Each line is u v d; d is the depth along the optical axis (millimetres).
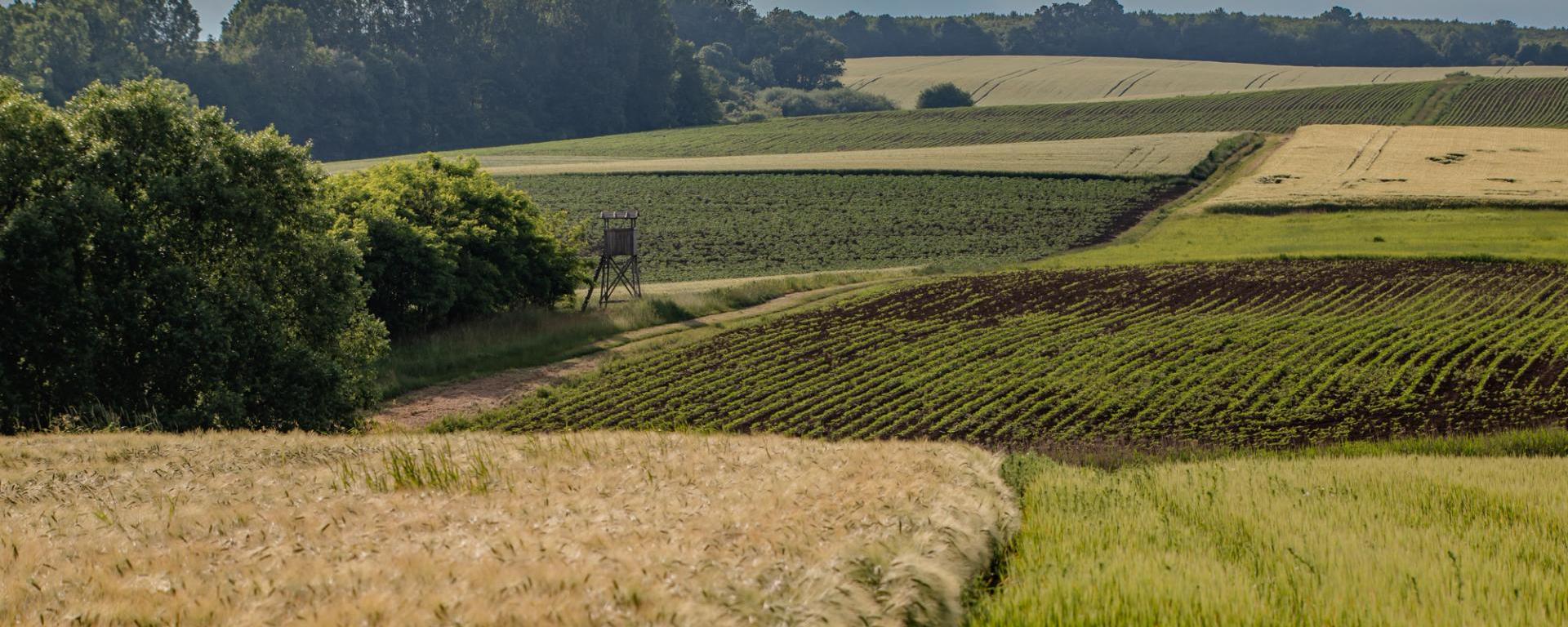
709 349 43906
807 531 11703
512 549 10781
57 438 21375
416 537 11641
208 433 22922
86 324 29266
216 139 33688
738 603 9422
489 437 21203
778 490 14148
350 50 191000
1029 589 10672
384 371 40531
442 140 188125
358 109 178375
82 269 30281
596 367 42438
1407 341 40656
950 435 30984
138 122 32188
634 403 35875
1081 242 76812
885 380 37594
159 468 17562
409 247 46000
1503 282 51781
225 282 32188
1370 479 17859
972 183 98688
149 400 30422
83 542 12242
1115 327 45250
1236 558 12195
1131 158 107438
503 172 118062
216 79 165875
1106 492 16188
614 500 13523
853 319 49062
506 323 50219
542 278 55781
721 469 16141
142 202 31016
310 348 33469
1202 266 60219
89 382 29391
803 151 146625
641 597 9297
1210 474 18344
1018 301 51875
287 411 31000
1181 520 14172
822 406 34500
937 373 38438
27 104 31188
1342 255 60688
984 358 40719
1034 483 16906
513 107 194250
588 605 9055
